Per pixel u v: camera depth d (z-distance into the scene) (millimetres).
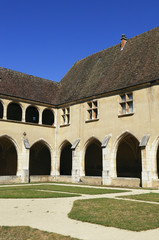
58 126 29047
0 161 30203
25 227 7242
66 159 34344
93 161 31000
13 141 25734
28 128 26906
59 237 6402
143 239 6176
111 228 7168
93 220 7945
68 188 17969
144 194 14117
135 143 26688
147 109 20688
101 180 22766
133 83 21844
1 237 6500
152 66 21828
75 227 7293
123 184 21016
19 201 11688
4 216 8703
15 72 29625
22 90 27844
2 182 23828
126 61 25375
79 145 25844
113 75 25250
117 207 9875
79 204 10570
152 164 19641
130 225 7363
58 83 33562
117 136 22562
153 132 20016
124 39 28094
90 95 25406
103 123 23969
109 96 23844
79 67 32906
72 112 27531
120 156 28859
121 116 22516
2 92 25406
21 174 25406
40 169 32594
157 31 25203
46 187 18766
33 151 32250
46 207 10211
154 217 8305
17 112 30625
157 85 20266
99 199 11938
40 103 28203
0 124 24953
